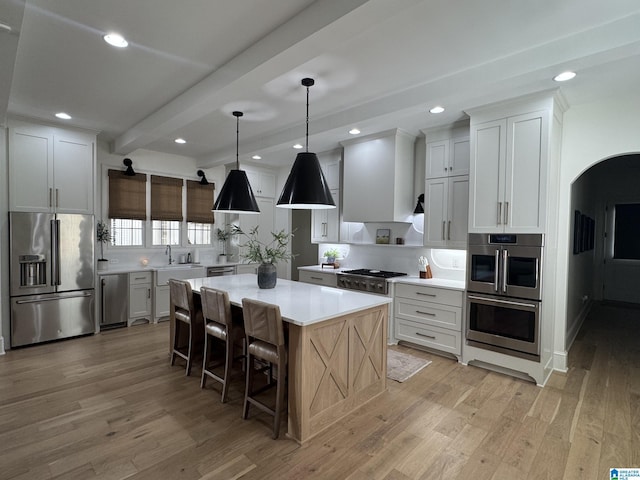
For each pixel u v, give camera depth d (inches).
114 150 200.1
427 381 130.1
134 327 196.9
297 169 118.0
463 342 146.3
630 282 274.2
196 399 115.4
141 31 90.9
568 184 137.4
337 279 195.6
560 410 109.2
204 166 237.6
